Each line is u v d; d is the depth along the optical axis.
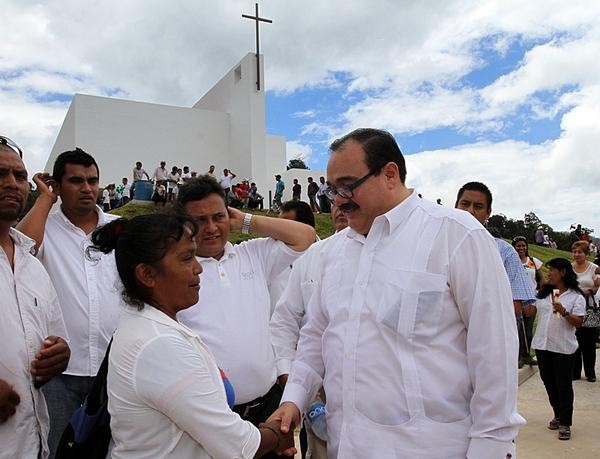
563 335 5.48
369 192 2.14
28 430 2.45
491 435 1.90
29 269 2.66
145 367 1.73
